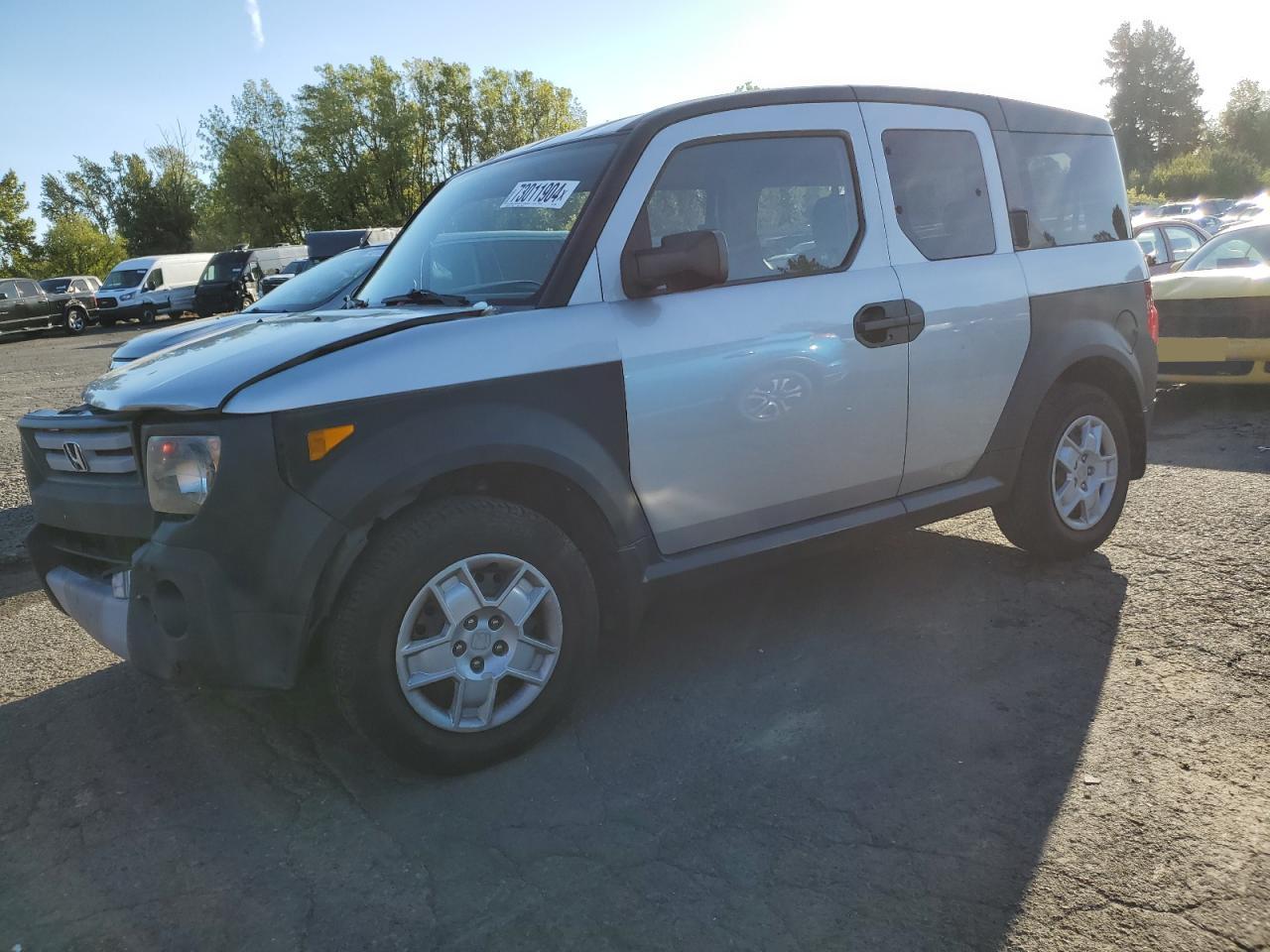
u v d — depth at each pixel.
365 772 2.87
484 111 56.41
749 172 3.34
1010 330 3.82
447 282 3.40
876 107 3.66
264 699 3.39
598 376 2.90
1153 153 110.81
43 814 2.73
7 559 5.34
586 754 2.89
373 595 2.58
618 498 2.95
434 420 2.65
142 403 2.67
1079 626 3.62
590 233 3.02
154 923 2.22
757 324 3.19
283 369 2.62
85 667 3.80
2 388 14.78
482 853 2.43
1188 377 7.52
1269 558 4.19
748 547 3.30
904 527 3.70
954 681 3.23
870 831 2.43
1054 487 4.11
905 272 3.57
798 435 3.30
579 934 2.11
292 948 2.12
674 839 2.44
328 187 54.00
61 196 73.44
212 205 58.47
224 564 2.53
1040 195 4.10
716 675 3.37
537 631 2.93
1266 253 8.00
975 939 2.04
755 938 2.07
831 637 3.64
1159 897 2.13
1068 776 2.62
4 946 2.17
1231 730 2.83
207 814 2.68
